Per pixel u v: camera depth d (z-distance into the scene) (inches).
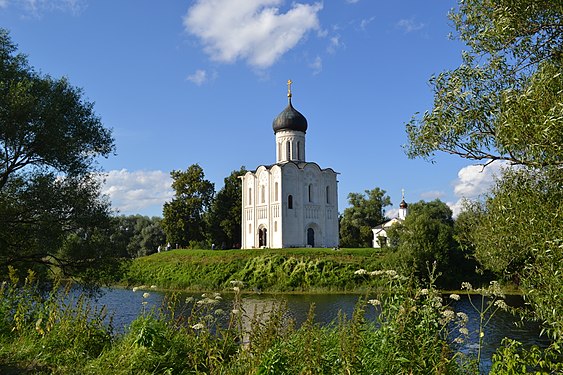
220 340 430.0
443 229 1968.5
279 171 2935.5
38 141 895.1
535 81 308.7
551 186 339.9
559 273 284.0
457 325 385.7
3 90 864.3
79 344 437.7
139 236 4456.2
